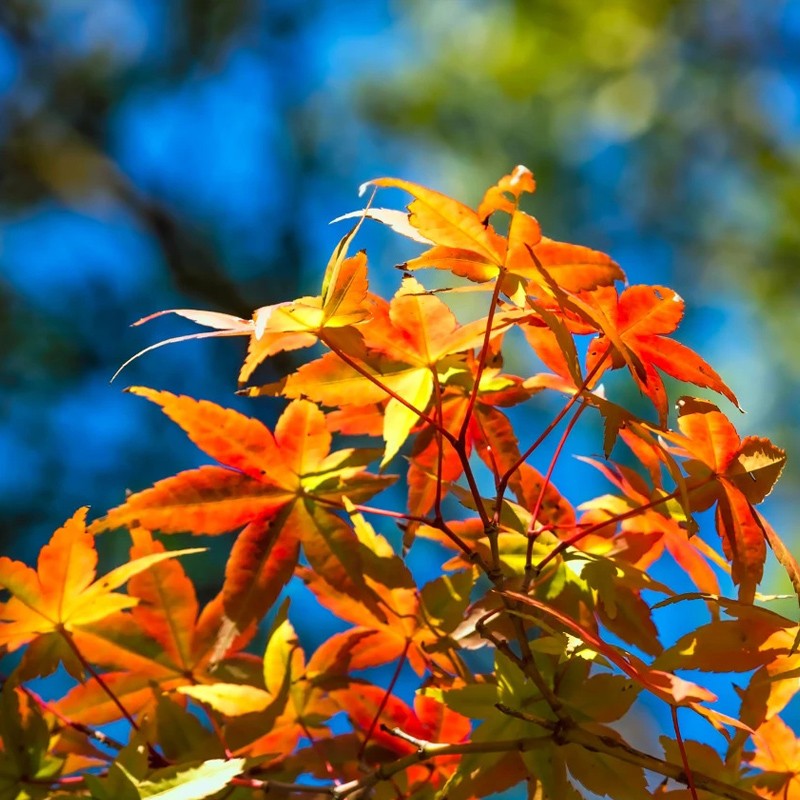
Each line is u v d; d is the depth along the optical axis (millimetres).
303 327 689
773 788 701
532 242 682
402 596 718
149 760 706
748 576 700
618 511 729
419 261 685
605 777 685
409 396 717
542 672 695
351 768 722
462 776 689
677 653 689
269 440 711
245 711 713
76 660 712
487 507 716
